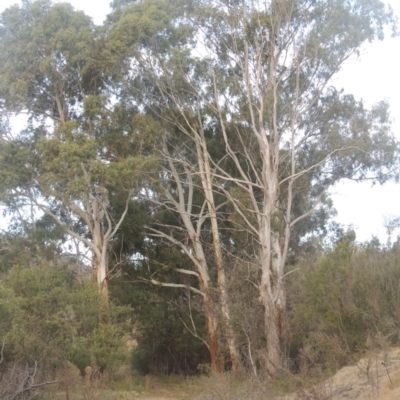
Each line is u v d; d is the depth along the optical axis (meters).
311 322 24.02
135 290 36.44
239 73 31.58
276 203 30.02
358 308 21.81
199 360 38.03
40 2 33.16
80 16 32.62
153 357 38.62
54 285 26.56
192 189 34.72
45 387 18.58
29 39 32.34
